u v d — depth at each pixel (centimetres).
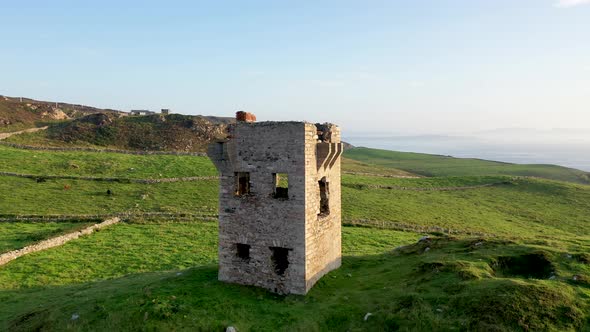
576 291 1969
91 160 7956
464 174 12788
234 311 2089
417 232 5344
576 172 13975
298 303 2223
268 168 2375
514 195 8438
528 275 2353
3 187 6122
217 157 2467
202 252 4112
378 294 2298
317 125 2658
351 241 4631
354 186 8012
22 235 4403
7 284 3152
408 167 14588
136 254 3994
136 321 1975
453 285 2147
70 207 5584
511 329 1716
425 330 1811
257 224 2414
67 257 3856
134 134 11269
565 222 6569
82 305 2244
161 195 6369
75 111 15700
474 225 6031
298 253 2316
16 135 9644
